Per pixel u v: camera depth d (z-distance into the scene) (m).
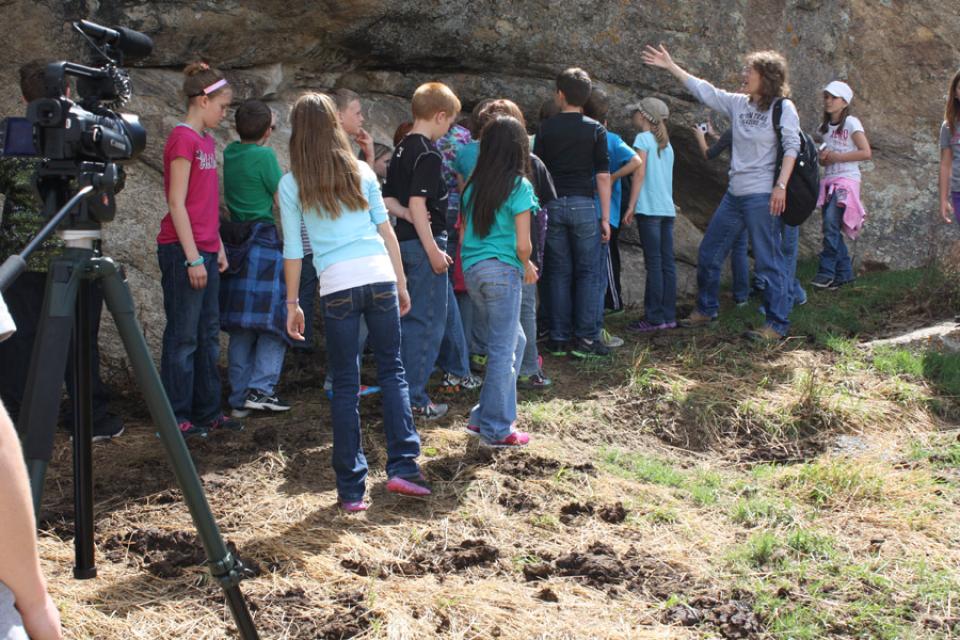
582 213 6.41
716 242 7.24
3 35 5.84
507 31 7.39
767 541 3.95
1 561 1.34
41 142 2.19
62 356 2.09
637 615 3.44
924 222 8.73
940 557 3.94
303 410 5.69
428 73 7.62
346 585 3.58
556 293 6.64
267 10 6.46
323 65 7.14
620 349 6.82
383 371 4.36
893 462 5.14
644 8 7.72
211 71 5.04
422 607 3.42
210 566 2.35
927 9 8.56
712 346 6.89
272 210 5.67
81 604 3.37
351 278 4.11
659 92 8.00
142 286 6.17
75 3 5.93
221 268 5.29
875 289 8.02
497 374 4.91
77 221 2.18
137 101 6.23
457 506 4.37
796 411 5.77
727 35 8.01
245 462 4.83
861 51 8.59
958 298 7.55
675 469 5.10
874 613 3.46
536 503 4.41
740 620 3.38
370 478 4.66
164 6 6.14
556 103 6.66
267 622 3.27
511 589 3.60
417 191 4.91
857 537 4.16
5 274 1.76
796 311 7.53
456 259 6.15
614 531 4.18
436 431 5.28
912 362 6.43
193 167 5.01
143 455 4.93
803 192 6.71
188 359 5.13
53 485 4.52
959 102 7.16
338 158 4.07
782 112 6.65
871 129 8.71
